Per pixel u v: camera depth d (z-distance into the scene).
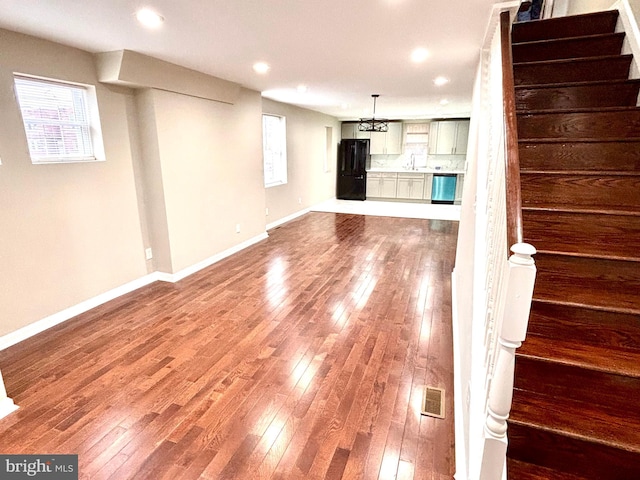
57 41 2.77
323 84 4.63
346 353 2.63
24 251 2.75
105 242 3.43
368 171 9.85
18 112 2.62
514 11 2.10
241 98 4.91
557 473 1.33
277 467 1.70
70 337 2.82
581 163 2.10
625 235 1.74
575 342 1.55
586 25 2.71
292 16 2.25
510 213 1.14
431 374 2.39
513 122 1.44
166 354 2.60
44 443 1.81
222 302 3.49
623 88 2.28
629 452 1.22
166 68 3.49
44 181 2.84
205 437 1.87
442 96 5.68
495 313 1.27
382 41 2.75
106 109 3.29
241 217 5.21
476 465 1.27
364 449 1.80
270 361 2.53
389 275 4.25
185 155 4.02
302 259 4.85
